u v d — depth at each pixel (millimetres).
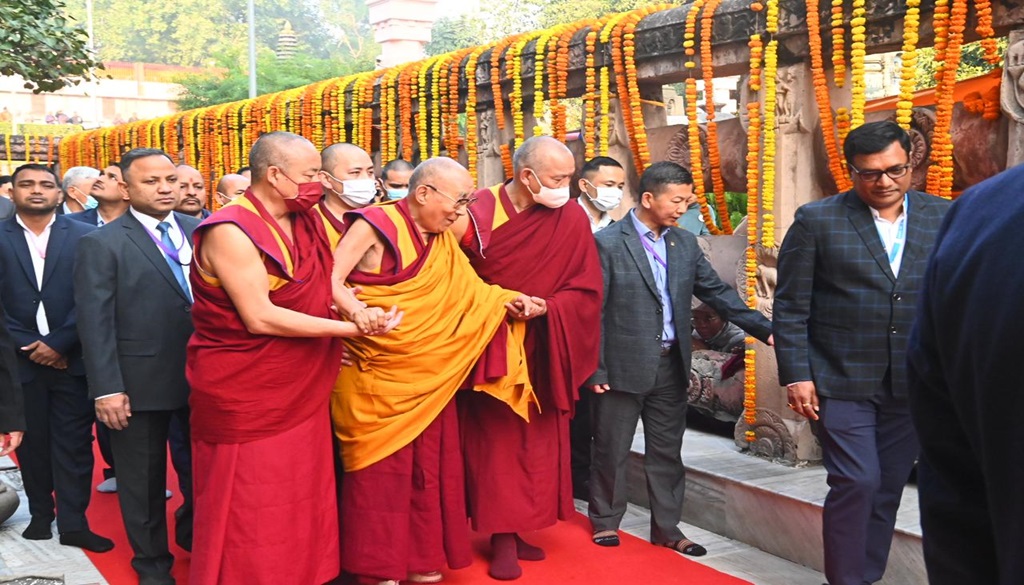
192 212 5016
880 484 3322
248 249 3025
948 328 1098
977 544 1160
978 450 1075
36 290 4133
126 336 3588
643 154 5027
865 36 4020
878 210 3221
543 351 3805
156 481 3670
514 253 3744
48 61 7781
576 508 4715
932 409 1188
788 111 4324
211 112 8914
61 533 4074
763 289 4469
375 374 3445
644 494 4734
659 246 4047
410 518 3529
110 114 40375
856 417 3215
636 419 4109
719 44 4531
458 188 3402
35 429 4109
